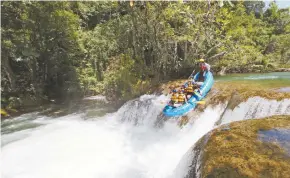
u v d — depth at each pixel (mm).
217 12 14156
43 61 15773
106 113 11719
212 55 14711
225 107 7379
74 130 9531
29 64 14625
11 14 13555
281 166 3287
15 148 7977
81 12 19094
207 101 8008
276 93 6742
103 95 15055
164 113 7914
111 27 16469
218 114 7422
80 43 16094
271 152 3615
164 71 13383
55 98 15492
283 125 4445
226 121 7012
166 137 7957
